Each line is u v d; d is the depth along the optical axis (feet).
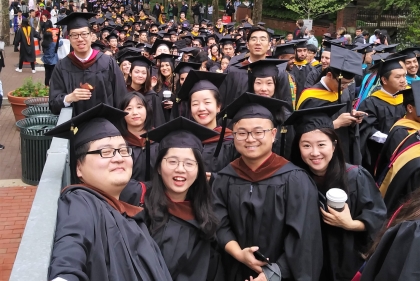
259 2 61.00
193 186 9.87
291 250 9.48
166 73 21.76
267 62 14.57
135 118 12.56
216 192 10.54
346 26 83.41
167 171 9.49
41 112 24.11
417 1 64.80
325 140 10.23
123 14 79.77
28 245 6.07
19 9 79.77
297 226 9.47
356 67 14.46
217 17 80.33
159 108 18.33
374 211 10.26
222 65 29.07
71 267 5.82
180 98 14.71
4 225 17.84
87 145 7.75
